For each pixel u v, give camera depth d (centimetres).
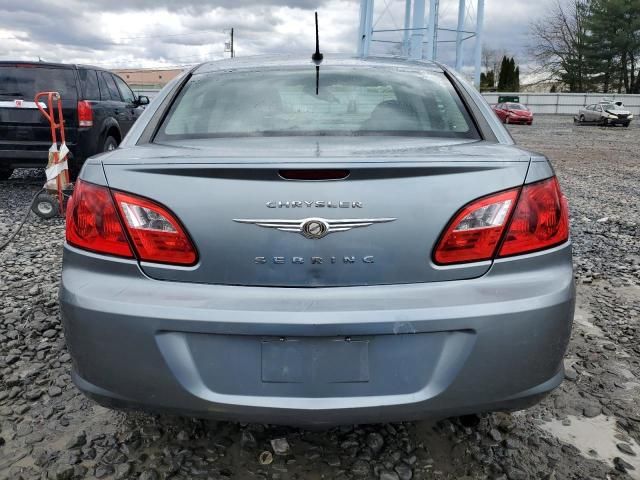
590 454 227
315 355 175
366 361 176
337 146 210
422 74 285
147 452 225
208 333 175
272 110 252
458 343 178
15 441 233
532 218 188
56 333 342
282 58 303
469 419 249
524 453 227
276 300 176
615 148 1862
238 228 179
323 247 178
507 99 4709
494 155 194
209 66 298
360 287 179
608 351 324
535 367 184
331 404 176
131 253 185
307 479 211
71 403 263
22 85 781
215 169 179
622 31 5594
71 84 796
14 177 998
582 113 3356
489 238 184
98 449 228
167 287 181
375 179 179
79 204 192
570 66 5903
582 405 263
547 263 190
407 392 178
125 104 959
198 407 179
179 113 253
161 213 182
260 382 177
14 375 289
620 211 777
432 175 182
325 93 262
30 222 651
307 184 178
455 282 182
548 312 182
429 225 180
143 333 177
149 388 181
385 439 235
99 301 181
